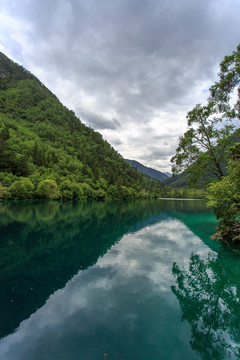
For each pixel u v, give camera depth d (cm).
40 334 517
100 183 10831
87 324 558
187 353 463
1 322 567
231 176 1325
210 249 1352
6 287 780
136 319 586
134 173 16300
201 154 1795
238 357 457
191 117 1836
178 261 1111
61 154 12294
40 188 6338
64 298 699
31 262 1059
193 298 720
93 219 2691
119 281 841
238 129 1516
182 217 3131
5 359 436
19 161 6881
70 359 435
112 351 461
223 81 1195
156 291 759
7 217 2486
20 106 18150
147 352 461
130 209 4516
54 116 18638
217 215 1634
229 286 829
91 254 1207
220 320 602
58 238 1582
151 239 1623
